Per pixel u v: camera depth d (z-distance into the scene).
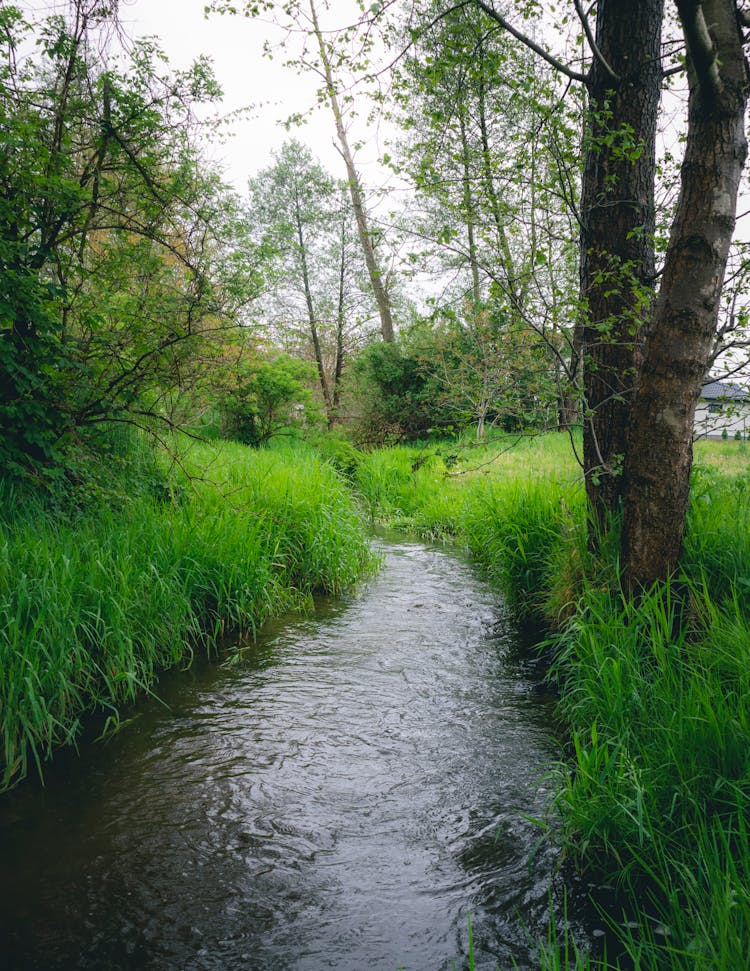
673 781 3.07
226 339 7.07
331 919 2.84
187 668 5.52
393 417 22.52
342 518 8.81
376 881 3.07
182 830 3.45
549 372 5.41
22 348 6.14
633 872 2.99
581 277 5.37
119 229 6.62
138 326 6.49
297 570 7.77
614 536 5.11
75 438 6.37
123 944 2.71
